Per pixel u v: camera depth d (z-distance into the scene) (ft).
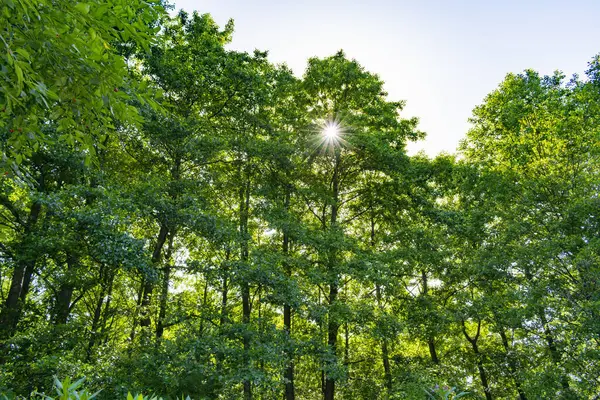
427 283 62.03
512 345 54.24
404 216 61.52
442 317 51.26
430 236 55.72
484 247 54.49
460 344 60.80
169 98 50.47
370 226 70.23
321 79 60.70
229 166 56.70
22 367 32.89
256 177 56.34
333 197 61.46
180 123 46.21
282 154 53.01
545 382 41.86
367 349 61.31
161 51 51.37
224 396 40.34
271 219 51.37
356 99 61.67
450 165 59.00
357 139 56.39
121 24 14.05
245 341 43.34
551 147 53.57
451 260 58.18
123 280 51.67
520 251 48.08
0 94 13.89
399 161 57.57
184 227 47.24
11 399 14.33
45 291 49.90
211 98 56.85
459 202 66.23
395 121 61.77
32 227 40.65
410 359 57.00
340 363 46.11
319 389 66.33
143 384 34.73
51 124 37.09
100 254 36.73
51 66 14.19
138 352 39.29
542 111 65.26
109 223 37.22
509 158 66.18
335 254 53.52
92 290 51.52
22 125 14.88
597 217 44.04
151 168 51.24
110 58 14.40
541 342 47.32
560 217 48.65
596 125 58.95
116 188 43.11
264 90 58.70
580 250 42.55
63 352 35.12
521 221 51.42
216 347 39.09
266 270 44.98
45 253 39.47
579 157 50.57
